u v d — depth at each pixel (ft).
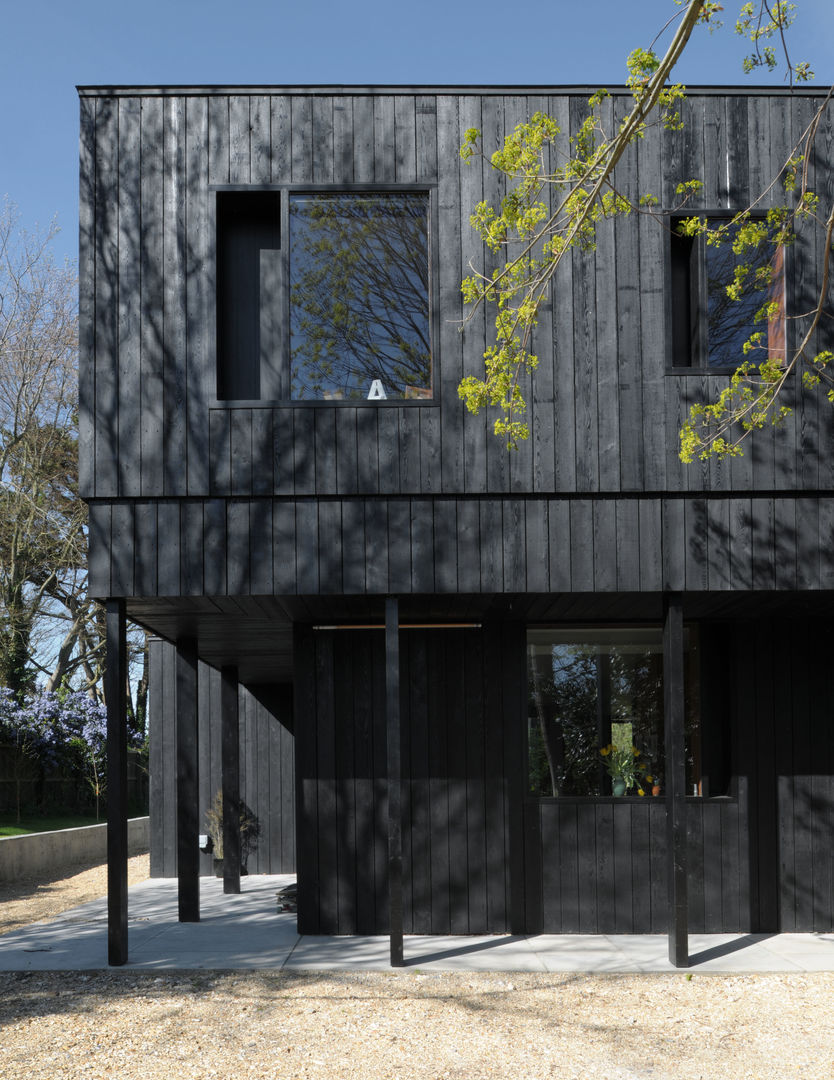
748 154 27.25
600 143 26.94
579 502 26.30
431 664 30.19
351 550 25.99
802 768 30.12
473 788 29.76
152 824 45.34
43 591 76.74
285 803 45.47
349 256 26.89
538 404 26.32
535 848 29.55
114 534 25.94
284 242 26.71
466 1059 18.48
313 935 29.25
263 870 45.09
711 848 29.66
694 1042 19.45
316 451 26.11
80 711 68.23
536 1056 18.63
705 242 27.07
